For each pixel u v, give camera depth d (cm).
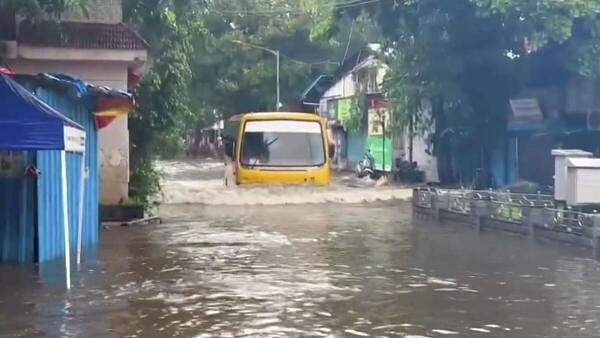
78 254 1098
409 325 735
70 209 1204
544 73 2386
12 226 1076
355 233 1484
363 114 4116
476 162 2731
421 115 2962
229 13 5116
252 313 779
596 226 1157
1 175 1070
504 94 2511
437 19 2397
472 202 1577
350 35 4159
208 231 1504
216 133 6581
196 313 778
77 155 1235
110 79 1622
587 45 2186
